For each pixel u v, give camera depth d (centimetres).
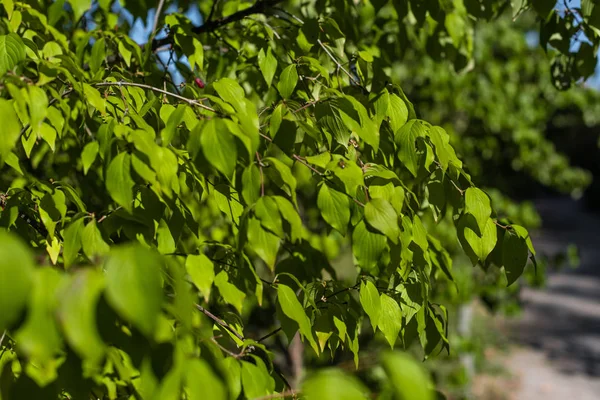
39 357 67
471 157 600
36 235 153
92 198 243
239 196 148
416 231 145
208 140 107
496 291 488
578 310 1083
